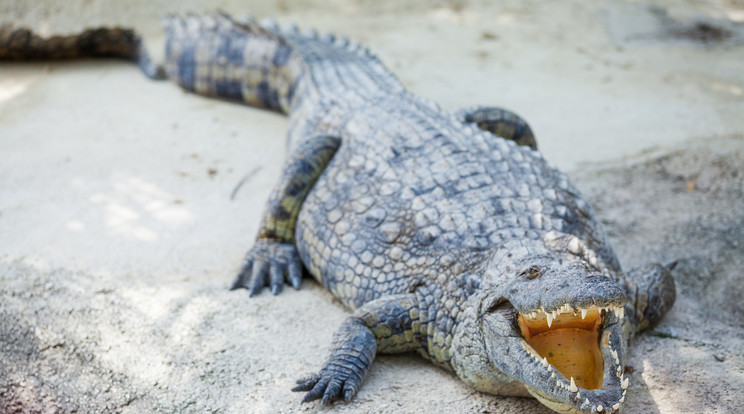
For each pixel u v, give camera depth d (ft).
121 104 17.04
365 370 12.92
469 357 12.76
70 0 19.51
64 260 14.02
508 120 14.90
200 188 15.23
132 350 13.24
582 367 12.43
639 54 19.81
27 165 15.46
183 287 13.83
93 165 15.52
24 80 17.79
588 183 15.21
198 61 17.26
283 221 14.19
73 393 13.03
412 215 13.42
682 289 13.96
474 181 13.52
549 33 21.34
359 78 15.62
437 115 14.55
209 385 12.95
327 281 13.75
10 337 13.35
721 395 12.76
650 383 12.87
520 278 12.42
